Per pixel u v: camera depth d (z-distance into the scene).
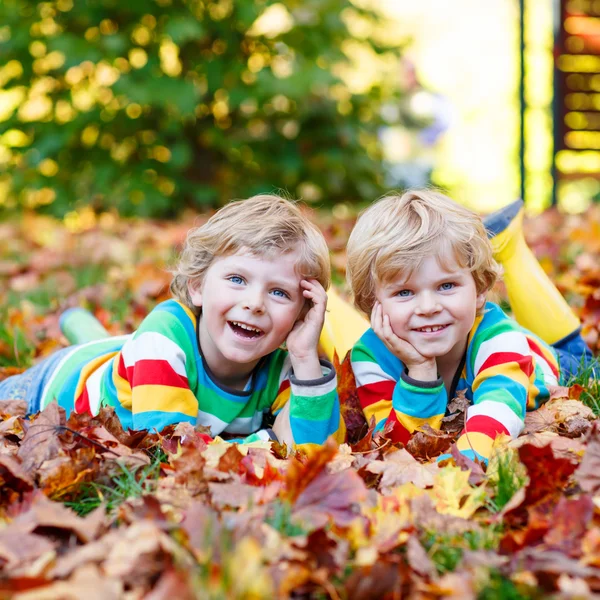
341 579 1.43
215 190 8.79
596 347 3.17
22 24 8.50
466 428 2.10
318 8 8.76
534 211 8.63
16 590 1.32
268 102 8.80
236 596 1.28
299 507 1.65
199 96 8.37
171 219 8.75
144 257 5.65
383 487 1.87
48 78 8.81
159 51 8.49
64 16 8.61
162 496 1.72
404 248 2.15
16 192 8.85
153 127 8.88
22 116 9.15
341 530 1.59
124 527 1.57
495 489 1.83
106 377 2.43
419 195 2.31
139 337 2.27
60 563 1.42
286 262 2.19
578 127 9.78
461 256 2.18
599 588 1.40
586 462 1.79
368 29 9.52
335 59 8.88
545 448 1.77
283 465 1.96
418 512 1.68
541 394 2.39
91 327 3.35
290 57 8.90
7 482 1.81
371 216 2.31
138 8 8.45
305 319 2.26
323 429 2.21
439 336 2.19
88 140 8.91
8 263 5.60
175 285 2.40
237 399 2.34
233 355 2.21
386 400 2.35
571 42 9.63
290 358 2.38
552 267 4.55
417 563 1.45
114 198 8.45
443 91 14.10
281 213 2.27
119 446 1.97
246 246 2.17
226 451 1.92
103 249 5.91
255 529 1.50
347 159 9.02
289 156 8.88
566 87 9.72
